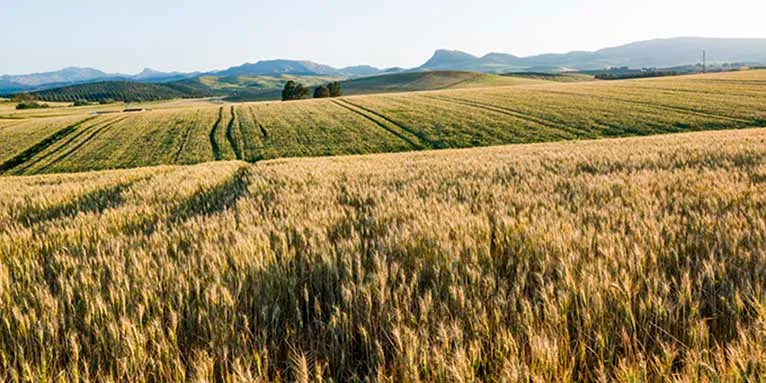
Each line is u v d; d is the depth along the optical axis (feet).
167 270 10.18
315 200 20.40
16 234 15.64
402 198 19.13
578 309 7.64
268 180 32.42
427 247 11.33
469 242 11.12
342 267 10.44
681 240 11.42
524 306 7.59
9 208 24.79
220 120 176.04
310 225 14.14
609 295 8.16
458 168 33.47
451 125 138.51
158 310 8.53
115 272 10.48
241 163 64.34
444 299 8.63
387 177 29.53
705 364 5.93
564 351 6.84
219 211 19.89
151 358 7.02
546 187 21.61
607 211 14.55
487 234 12.01
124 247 13.08
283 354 7.90
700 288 8.30
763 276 8.59
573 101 170.50
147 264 10.75
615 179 22.53
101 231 16.01
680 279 9.05
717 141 46.68
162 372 6.89
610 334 7.36
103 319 8.23
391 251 11.25
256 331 8.20
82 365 7.41
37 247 14.12
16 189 33.78
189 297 9.19
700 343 6.84
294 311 8.80
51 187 33.68
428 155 61.67
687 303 8.07
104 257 11.55
